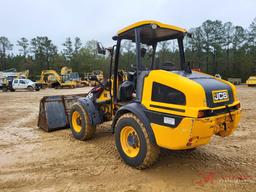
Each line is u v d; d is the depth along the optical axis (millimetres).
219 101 3811
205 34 55812
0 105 13875
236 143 5773
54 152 5262
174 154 4977
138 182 3873
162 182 3865
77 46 72625
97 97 5844
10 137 6523
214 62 56438
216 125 3795
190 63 4461
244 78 54188
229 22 57125
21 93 24844
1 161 4805
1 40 75062
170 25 4586
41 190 3688
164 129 3801
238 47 57469
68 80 34906
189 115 3502
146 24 4414
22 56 74812
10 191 3678
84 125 5793
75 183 3879
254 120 8414
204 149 5309
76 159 4836
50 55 72625
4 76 37406
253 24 56312
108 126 7309
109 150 5301
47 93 24297
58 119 7156
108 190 3654
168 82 3832
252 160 4727
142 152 4094
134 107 4258
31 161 4777
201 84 3754
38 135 6664
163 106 3834
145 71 4336
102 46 5242
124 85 5078
